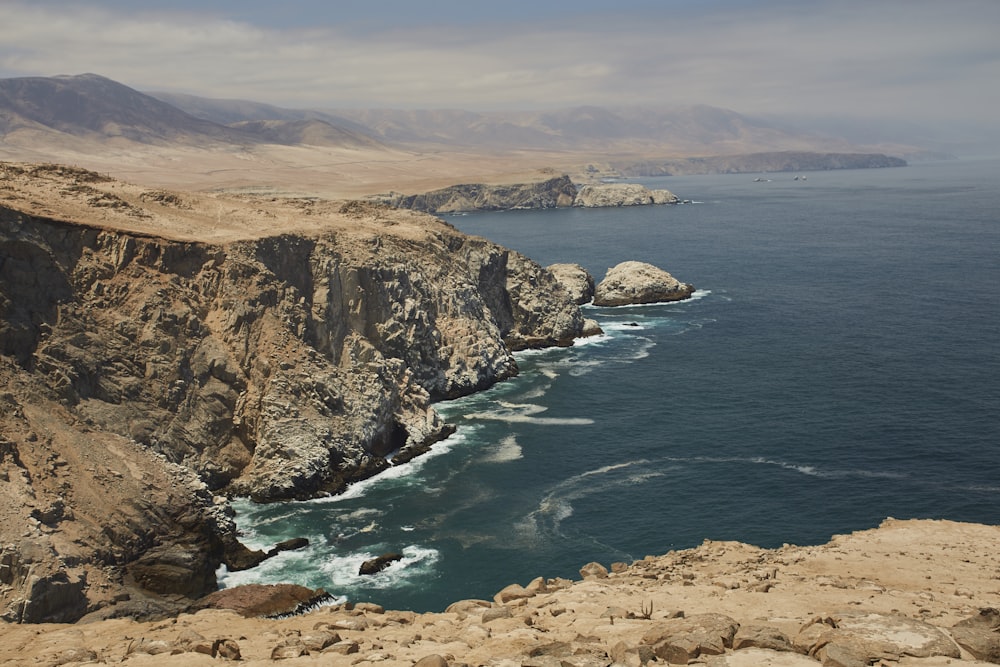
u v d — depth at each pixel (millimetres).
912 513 58719
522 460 71938
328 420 70938
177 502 56969
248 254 74938
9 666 23766
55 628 31156
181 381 66562
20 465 50719
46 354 59500
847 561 38062
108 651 24844
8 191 70938
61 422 56938
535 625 24547
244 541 58781
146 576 50781
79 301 64875
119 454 57938
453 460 72875
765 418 78750
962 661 17875
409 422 77000
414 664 19891
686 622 20812
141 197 82375
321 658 21719
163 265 70875
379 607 31062
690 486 64812
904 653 18281
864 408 80062
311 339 76688
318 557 56312
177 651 23469
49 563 44156
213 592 51125
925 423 75375
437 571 53875
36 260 61406
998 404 79438
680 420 79625
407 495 66062
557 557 54938
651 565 40156
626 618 24609
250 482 66625
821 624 20156
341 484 67688
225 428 68375
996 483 62906
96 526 50844
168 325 67812
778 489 63469
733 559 40125
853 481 64250
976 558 38312
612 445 74250
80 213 71438
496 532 58906
